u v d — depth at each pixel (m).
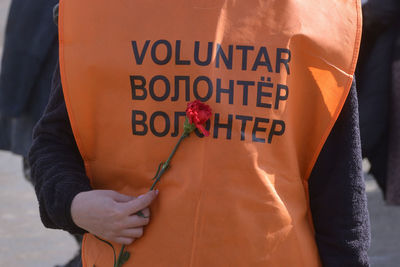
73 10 1.88
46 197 1.87
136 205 1.78
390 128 3.94
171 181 1.80
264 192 1.77
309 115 1.87
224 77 1.79
